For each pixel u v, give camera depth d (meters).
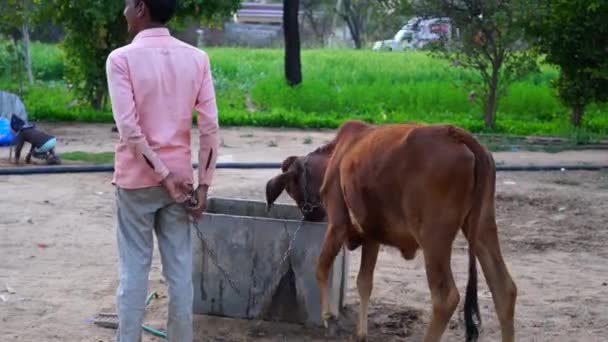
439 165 5.21
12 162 13.20
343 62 32.31
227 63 31.31
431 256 5.28
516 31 18.98
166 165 4.79
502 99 23.31
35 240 8.70
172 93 4.79
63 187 11.39
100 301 6.92
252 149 15.80
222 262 6.50
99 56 20.20
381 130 5.73
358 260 8.60
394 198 5.45
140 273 4.89
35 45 36.03
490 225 5.61
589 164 14.45
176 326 4.97
